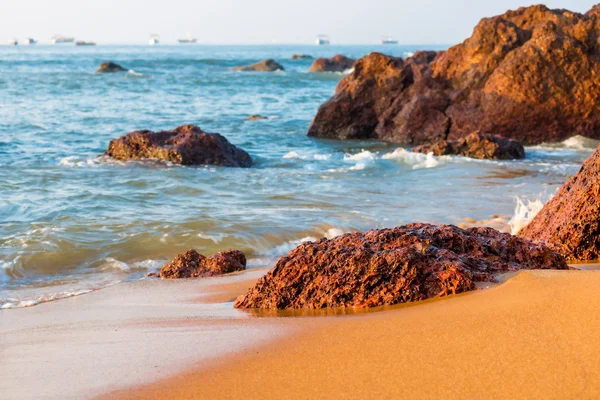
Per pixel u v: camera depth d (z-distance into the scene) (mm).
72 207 13719
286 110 39344
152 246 11211
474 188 16203
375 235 7305
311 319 6266
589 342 4816
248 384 4824
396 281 6641
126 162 19172
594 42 25359
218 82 62875
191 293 8562
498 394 4270
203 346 5730
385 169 19250
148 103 41625
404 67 27688
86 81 59750
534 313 5531
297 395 4566
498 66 25875
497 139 21469
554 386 4289
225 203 14406
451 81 27094
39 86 52656
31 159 19984
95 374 5301
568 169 18984
